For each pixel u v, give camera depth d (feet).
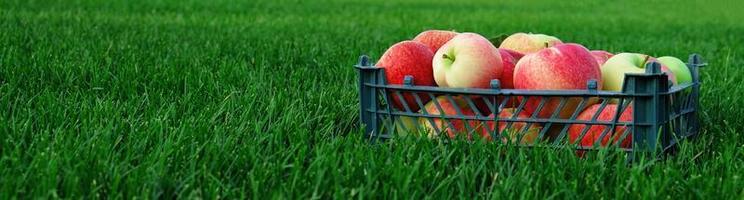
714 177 3.31
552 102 3.71
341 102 4.79
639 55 4.01
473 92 3.67
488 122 3.87
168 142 3.56
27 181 3.10
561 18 18.26
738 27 15.56
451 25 14.97
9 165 3.41
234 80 5.82
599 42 11.00
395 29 13.24
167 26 12.32
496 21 16.66
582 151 3.72
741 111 4.77
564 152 3.55
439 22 15.80
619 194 3.03
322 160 3.34
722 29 14.88
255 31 11.64
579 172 3.30
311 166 3.31
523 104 3.65
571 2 25.84
